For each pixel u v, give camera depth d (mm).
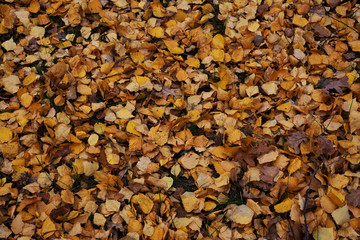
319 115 2490
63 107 2648
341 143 2287
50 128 2471
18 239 2016
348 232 1947
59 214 2076
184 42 2961
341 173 2227
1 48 2975
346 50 2838
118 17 3184
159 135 2406
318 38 2963
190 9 3234
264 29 3029
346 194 2121
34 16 3213
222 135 2414
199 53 2900
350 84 2604
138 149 2379
